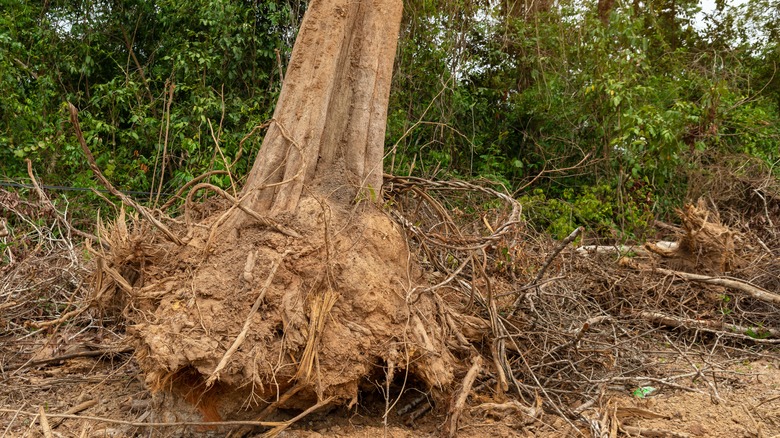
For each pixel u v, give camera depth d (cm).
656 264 689
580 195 1056
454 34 1091
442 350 369
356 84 422
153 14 1140
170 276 357
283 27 1088
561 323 502
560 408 395
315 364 322
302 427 353
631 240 885
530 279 500
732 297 629
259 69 1060
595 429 354
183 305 333
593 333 514
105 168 927
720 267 658
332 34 414
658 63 1231
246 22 1041
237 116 983
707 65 1241
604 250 770
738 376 480
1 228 655
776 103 1399
